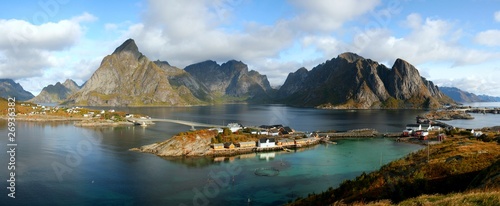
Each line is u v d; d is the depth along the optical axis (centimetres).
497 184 3853
